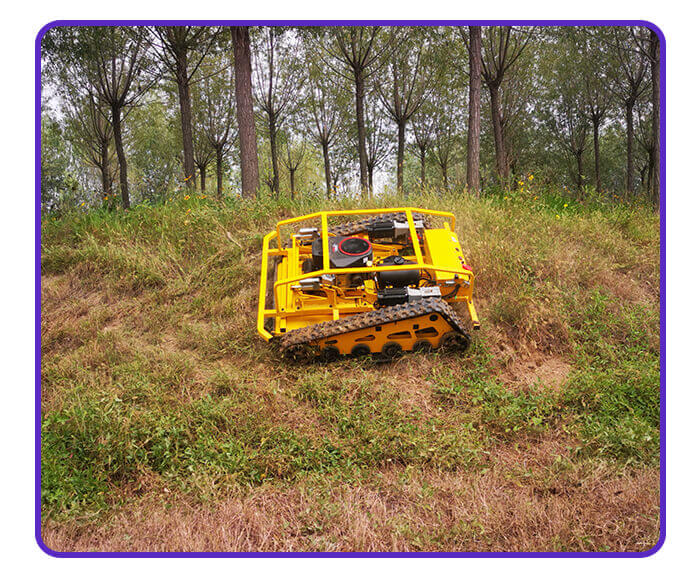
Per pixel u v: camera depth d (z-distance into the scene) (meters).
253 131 10.87
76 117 16.45
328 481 4.17
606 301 6.43
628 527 3.82
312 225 8.31
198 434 4.57
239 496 4.05
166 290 7.12
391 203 8.97
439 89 17.39
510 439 4.69
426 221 7.30
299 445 4.49
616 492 4.03
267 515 3.93
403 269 5.62
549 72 19.83
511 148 21.92
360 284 5.86
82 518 3.85
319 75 18.31
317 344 5.44
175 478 4.21
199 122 20.33
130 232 8.58
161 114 22.52
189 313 6.73
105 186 17.08
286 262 6.74
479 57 12.15
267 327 6.16
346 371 5.39
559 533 3.75
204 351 5.93
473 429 4.68
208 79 18.94
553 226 8.24
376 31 13.95
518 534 3.77
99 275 7.59
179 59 13.98
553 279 6.86
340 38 14.08
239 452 4.40
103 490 4.10
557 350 5.93
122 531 3.81
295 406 4.98
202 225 8.41
